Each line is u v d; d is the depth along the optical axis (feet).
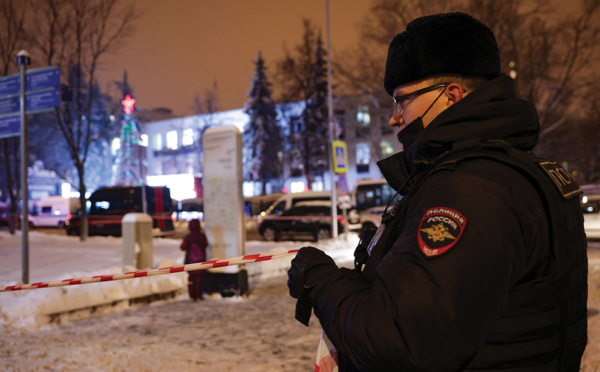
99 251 49.11
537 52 58.23
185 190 175.42
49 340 18.13
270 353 16.43
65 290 22.31
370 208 72.69
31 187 160.04
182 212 112.88
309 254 4.06
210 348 17.06
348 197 53.47
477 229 3.06
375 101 70.44
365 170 143.43
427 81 3.94
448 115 3.69
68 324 20.54
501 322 3.23
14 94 26.68
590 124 105.50
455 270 2.98
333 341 3.49
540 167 3.58
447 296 2.95
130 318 21.71
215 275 26.66
